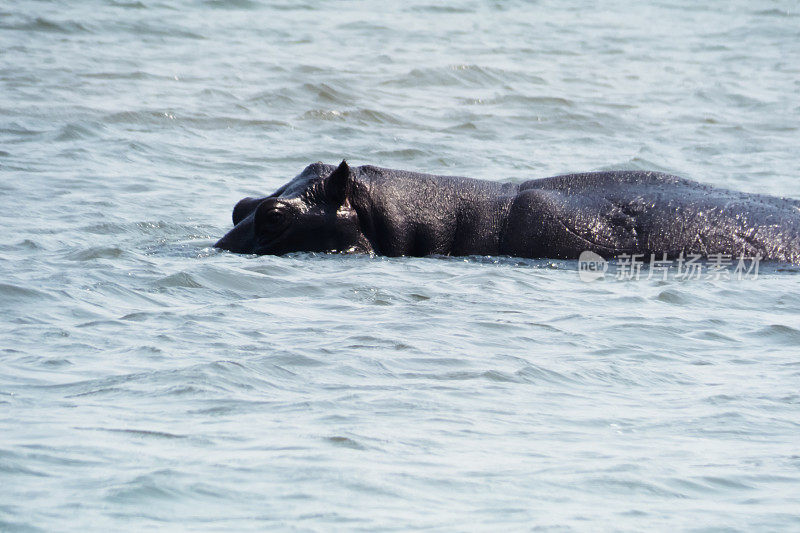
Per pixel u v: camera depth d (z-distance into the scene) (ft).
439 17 474.49
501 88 332.39
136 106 277.03
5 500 60.80
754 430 79.77
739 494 66.18
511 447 74.13
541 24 471.21
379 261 144.77
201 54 358.23
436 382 89.97
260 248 147.54
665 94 331.98
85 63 331.36
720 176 222.07
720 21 498.69
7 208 172.96
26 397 81.30
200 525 58.54
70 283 123.24
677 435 78.33
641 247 147.74
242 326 107.34
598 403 86.38
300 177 153.58
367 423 77.71
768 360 101.55
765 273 143.13
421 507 62.39
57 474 65.10
